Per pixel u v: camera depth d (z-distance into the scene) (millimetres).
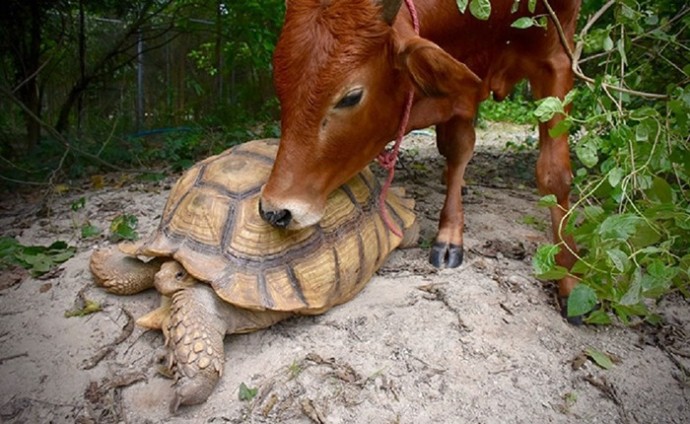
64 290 1074
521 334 922
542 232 1319
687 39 1242
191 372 771
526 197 1643
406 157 2211
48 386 838
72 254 1228
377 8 723
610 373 855
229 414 770
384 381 819
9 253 1199
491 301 993
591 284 830
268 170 972
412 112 905
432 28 873
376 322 935
